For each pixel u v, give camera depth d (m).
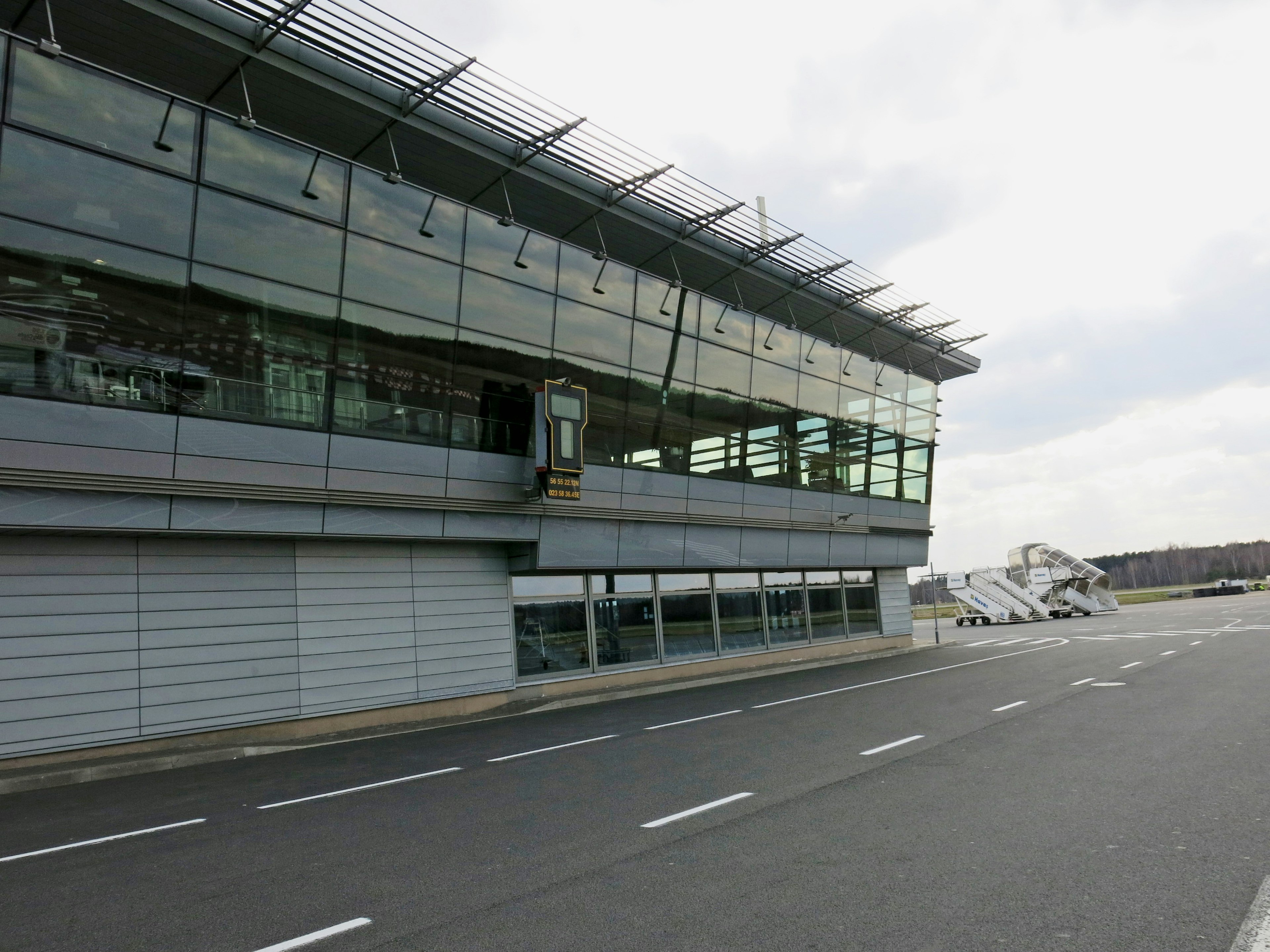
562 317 18.69
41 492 11.97
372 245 15.37
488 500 17.47
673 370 21.44
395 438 15.92
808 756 9.99
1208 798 7.04
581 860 6.01
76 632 12.34
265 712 14.11
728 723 13.44
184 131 12.99
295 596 14.84
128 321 12.66
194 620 13.54
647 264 21.98
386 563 16.30
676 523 22.09
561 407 18.08
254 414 14.02
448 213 16.39
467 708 17.08
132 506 12.81
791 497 25.66
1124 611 63.88
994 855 5.68
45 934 4.97
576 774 9.59
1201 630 33.44
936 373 32.00
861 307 26.03
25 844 7.54
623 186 18.34
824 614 28.36
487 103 15.48
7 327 11.59
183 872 6.24
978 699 15.11
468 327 17.00
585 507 19.39
